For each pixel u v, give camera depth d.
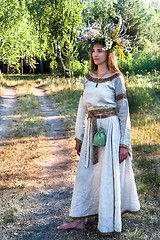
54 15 23.86
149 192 3.62
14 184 4.30
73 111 10.38
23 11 25.25
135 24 32.56
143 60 20.11
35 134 7.66
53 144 6.75
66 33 24.81
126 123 2.66
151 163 4.68
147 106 8.63
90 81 2.75
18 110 11.03
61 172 4.82
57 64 24.09
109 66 2.71
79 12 24.02
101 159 2.70
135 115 7.97
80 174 2.78
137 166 4.62
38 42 29.70
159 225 2.89
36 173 4.82
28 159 5.61
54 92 15.67
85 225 2.96
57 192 3.97
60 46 24.39
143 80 12.76
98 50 2.68
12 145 6.68
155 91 10.19
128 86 11.31
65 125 8.50
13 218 3.17
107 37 2.62
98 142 2.61
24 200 3.70
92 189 2.77
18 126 8.52
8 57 26.80
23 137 7.38
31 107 11.63
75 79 19.84
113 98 2.69
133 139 5.98
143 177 4.10
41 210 3.42
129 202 2.75
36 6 28.70
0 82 20.05
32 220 3.18
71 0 23.53
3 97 14.39
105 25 2.70
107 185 2.59
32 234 2.88
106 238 2.71
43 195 3.88
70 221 3.12
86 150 2.76
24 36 25.42
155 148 5.31
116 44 2.69
